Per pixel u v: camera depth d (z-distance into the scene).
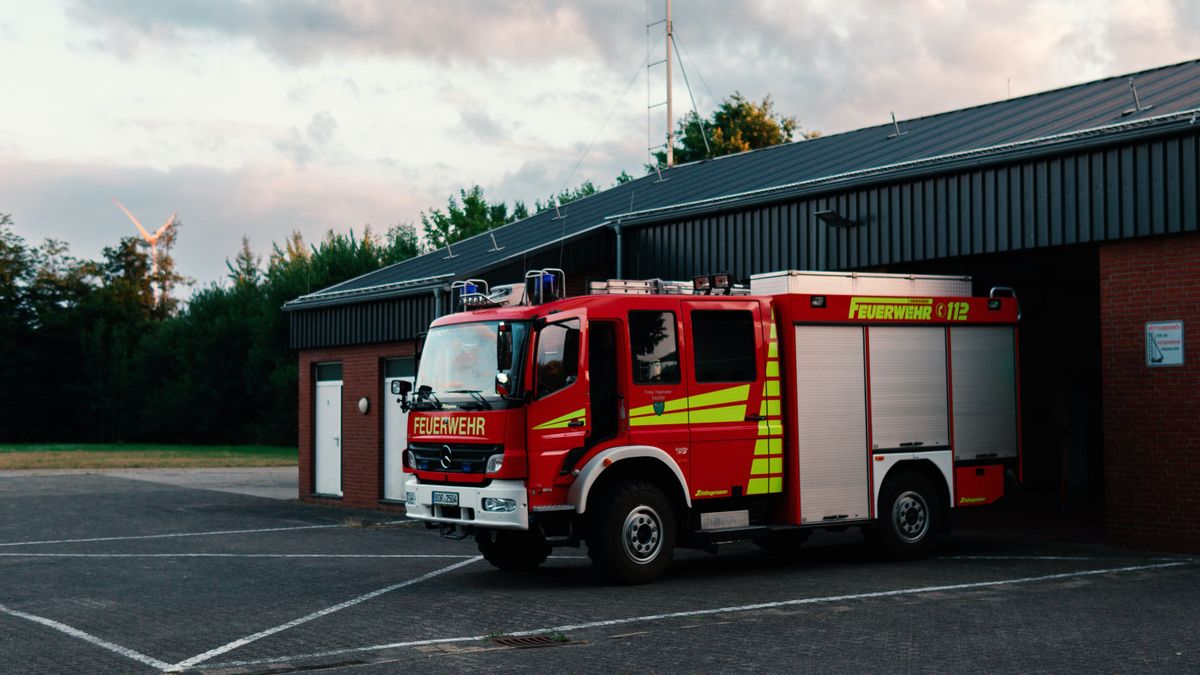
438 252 28.27
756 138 58.50
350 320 24.39
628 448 11.94
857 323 13.51
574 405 11.88
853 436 13.38
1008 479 14.60
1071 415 26.41
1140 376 14.36
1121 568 12.74
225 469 39.12
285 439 64.12
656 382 12.25
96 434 73.88
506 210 73.94
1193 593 10.90
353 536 18.03
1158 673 7.51
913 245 16.72
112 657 8.55
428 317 21.98
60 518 21.41
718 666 7.91
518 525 11.52
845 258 17.64
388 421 23.62
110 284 82.81
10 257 74.62
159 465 41.34
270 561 14.65
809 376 13.16
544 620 9.90
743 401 12.77
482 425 11.82
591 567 13.80
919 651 8.30
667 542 12.12
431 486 12.45
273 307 64.56
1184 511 13.93
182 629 9.70
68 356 74.25
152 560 14.82
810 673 7.66
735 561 14.14
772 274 13.52
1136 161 14.26
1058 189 15.06
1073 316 26.23
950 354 14.18
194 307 71.19
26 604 11.18
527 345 11.70
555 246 21.44
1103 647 8.36
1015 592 11.06
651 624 9.61
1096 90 19.39
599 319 12.08
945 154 16.41
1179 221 13.80
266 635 9.38
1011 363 14.68
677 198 21.66
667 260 20.66
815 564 13.62
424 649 8.68
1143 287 14.33
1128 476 14.50
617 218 21.33
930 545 13.86
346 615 10.32
